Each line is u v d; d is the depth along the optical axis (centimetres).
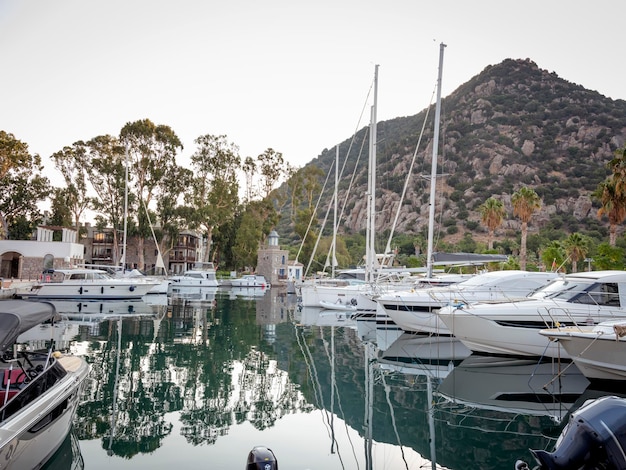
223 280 6538
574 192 10669
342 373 1394
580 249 5100
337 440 871
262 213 8206
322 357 1625
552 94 14688
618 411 441
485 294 1905
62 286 3375
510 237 9938
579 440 441
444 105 14712
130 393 1127
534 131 12975
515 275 1934
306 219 7712
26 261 5072
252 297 4456
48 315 772
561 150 12356
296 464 766
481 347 1535
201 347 1752
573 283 1548
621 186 4016
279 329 2281
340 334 2148
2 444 530
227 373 1360
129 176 6838
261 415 1001
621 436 426
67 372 821
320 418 990
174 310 3030
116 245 6762
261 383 1261
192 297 4288
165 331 2102
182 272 7212
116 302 3419
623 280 1495
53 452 735
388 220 11812
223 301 3900
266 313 2986
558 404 1082
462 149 12812
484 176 11906
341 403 1095
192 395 1130
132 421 933
